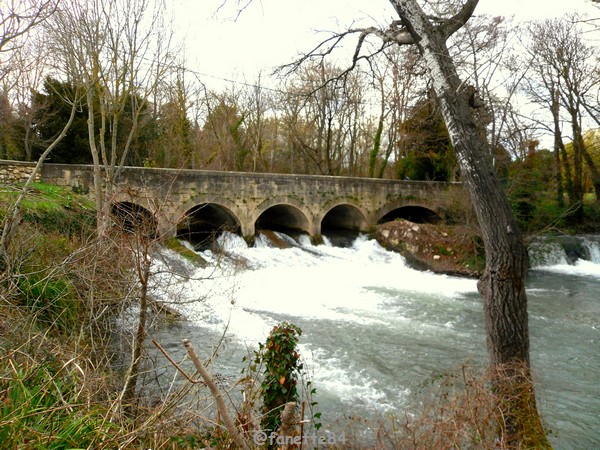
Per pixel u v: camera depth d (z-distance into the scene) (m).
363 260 21.08
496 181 5.61
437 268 19.95
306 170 37.81
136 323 6.46
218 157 31.27
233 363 8.84
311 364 9.47
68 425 3.07
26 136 21.05
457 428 4.35
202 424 4.79
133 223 5.06
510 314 5.42
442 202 23.59
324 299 14.61
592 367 9.77
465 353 10.32
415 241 21.52
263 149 37.12
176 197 18.12
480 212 5.62
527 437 4.80
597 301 15.37
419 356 10.09
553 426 7.36
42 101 21.50
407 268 20.47
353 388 8.45
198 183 18.81
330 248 22.55
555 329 12.33
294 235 23.80
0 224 7.11
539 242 21.89
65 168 15.40
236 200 20.11
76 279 6.74
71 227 10.80
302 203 22.42
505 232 5.46
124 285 5.71
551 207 23.48
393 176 35.97
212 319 11.45
